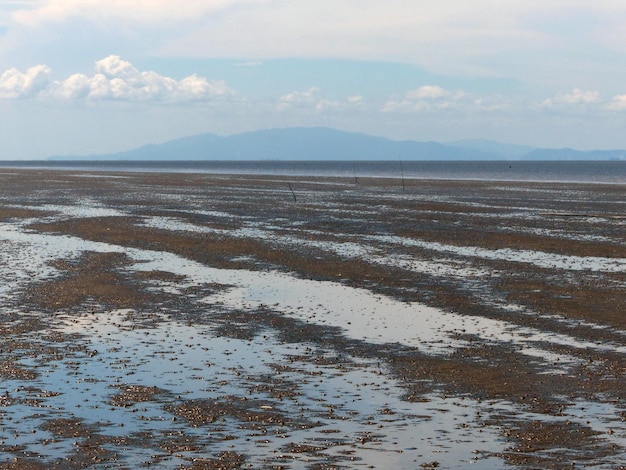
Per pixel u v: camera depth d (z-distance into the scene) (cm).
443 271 2861
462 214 5003
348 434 1202
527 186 8800
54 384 1469
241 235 3903
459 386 1476
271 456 1108
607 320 2073
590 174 15488
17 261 3047
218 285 2588
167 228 4191
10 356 1677
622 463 1081
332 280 2698
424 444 1160
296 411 1316
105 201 6162
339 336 1892
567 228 4212
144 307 2233
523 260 3127
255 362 1645
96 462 1080
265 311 2186
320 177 12219
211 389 1441
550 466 1074
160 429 1220
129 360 1653
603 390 1447
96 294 2411
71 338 1852
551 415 1300
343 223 4456
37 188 7988
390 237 3838
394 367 1612
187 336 1886
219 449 1134
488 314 2156
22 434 1194
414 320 2075
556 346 1798
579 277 2738
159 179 10612
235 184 9188
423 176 13675
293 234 3950
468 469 1066
